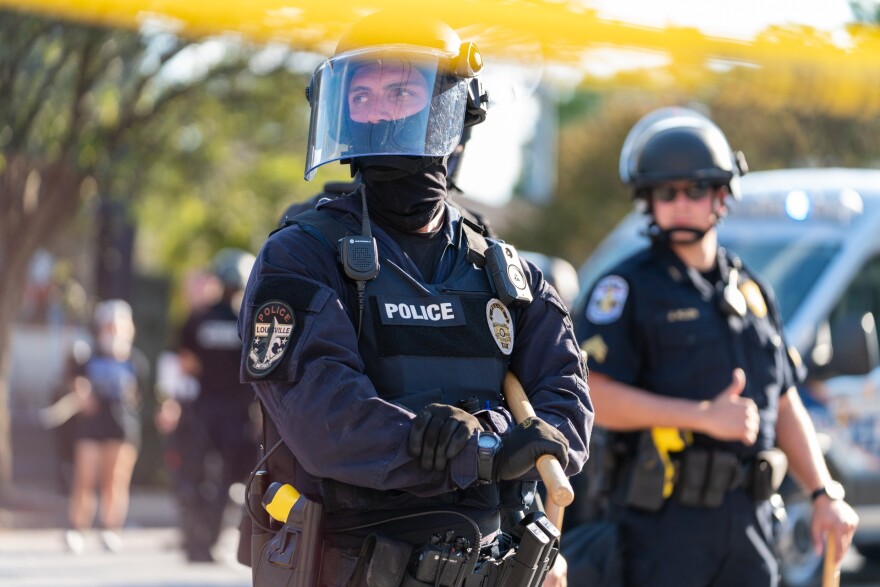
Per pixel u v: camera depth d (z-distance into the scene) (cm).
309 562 900
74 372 3259
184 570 2922
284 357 884
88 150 3912
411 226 954
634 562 1367
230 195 4466
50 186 3906
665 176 1406
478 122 1001
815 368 2545
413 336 923
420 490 879
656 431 1358
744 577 1359
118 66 3891
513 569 926
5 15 3316
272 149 4344
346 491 911
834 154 5038
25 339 5125
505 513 981
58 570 2894
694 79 1897
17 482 4762
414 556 908
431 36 957
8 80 3578
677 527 1352
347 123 948
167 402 3103
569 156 7594
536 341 981
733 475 1351
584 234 7431
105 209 4434
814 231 2662
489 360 945
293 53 3847
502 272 967
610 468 1390
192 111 4050
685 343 1375
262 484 963
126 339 3309
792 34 1594
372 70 949
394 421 867
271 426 964
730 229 2775
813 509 1427
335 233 934
